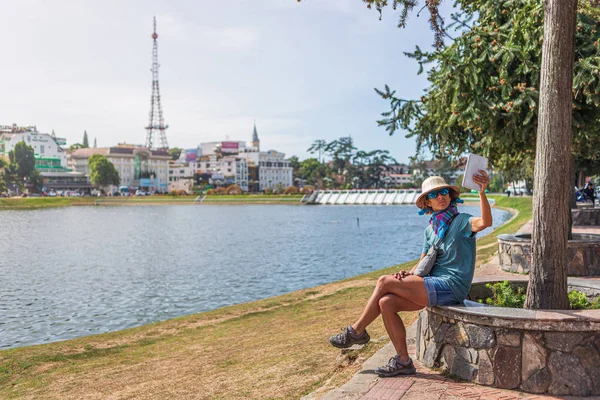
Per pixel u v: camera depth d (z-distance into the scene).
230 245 42.56
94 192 178.88
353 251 37.12
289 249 38.91
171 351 9.57
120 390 7.17
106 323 16.73
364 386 5.26
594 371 4.83
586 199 37.72
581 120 10.23
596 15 10.63
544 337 4.88
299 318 11.42
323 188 193.75
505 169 14.70
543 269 5.88
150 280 25.25
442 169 157.50
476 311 5.16
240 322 12.05
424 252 5.78
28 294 21.89
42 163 185.12
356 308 11.38
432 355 5.65
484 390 4.98
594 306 6.17
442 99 10.62
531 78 9.98
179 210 125.38
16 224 73.50
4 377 8.49
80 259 34.25
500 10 11.16
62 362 9.33
